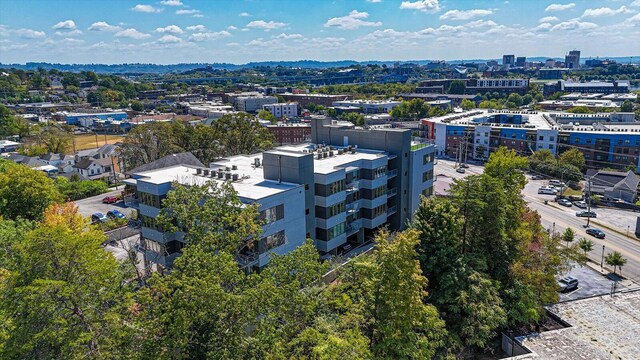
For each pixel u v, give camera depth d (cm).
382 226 7012
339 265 4709
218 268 3266
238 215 4091
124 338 2950
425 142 8369
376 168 6650
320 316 3488
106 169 12794
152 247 5472
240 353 3022
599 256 7006
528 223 5703
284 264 3584
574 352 4478
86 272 3088
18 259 3300
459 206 5153
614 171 12000
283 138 17250
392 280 3584
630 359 4362
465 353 4497
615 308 5350
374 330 3734
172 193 4306
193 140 10894
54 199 6912
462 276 4609
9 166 7888
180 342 2880
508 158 6369
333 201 6000
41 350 2888
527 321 4838
